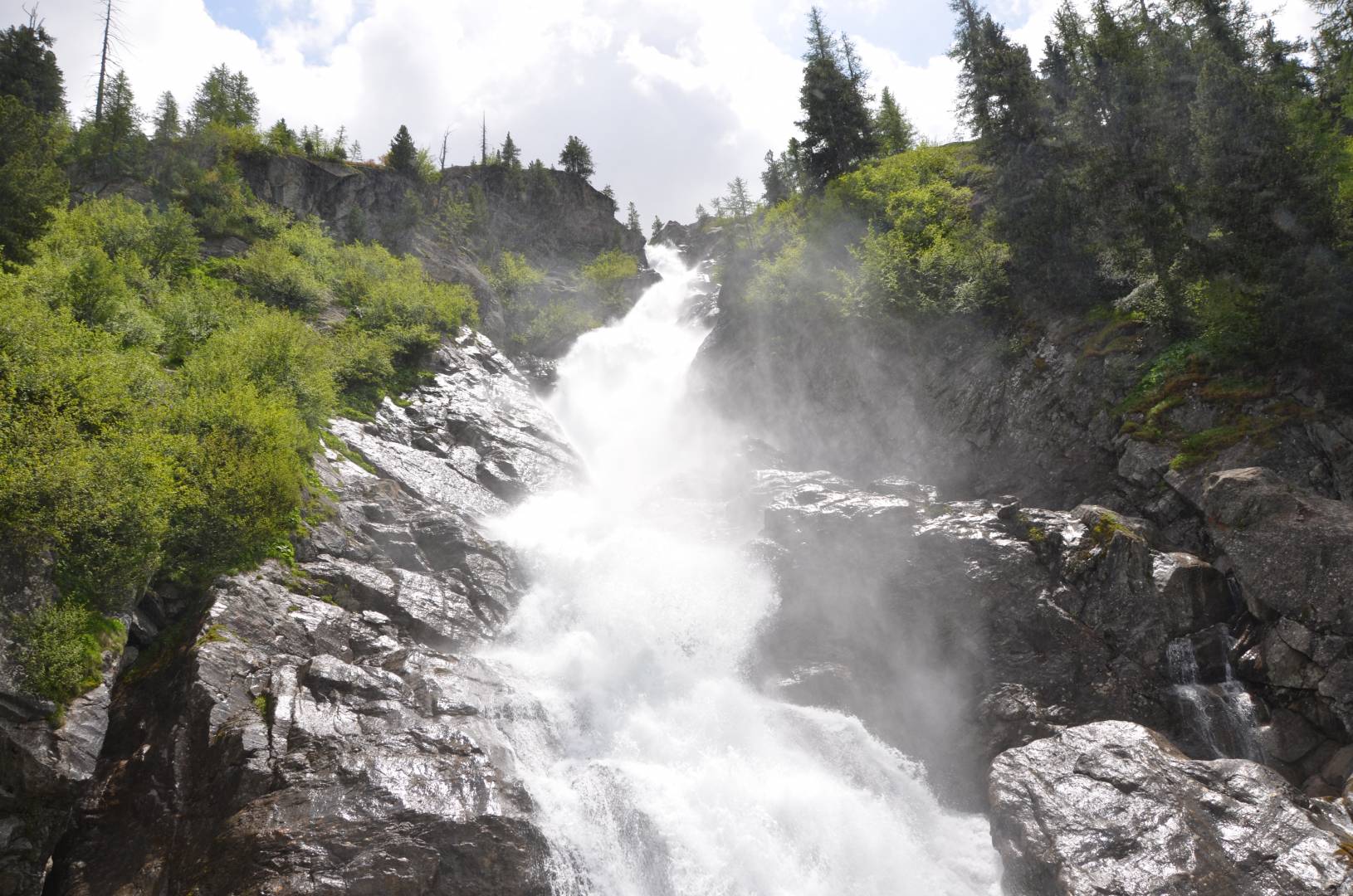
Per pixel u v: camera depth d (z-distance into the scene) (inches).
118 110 1855.3
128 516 585.3
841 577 785.6
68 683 503.8
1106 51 1091.3
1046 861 497.7
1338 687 594.6
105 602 568.1
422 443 1184.2
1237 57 1190.9
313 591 702.5
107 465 581.9
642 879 531.2
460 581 809.5
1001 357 1107.9
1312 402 789.2
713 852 547.5
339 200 2197.3
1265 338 815.1
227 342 985.5
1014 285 1166.3
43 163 1138.7
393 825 468.4
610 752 632.4
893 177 1550.2
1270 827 479.2
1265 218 817.5
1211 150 848.9
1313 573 626.5
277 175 2110.0
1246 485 686.5
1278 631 633.6
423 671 629.0
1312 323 767.1
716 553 880.9
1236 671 657.0
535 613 823.1
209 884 437.4
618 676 724.7
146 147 1824.6
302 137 2434.8
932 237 1337.4
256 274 1441.9
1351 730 585.0
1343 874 441.4
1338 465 745.6
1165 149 984.3
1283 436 776.3
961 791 655.1
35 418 575.5
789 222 1729.8
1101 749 565.0
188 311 1083.9
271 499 730.8
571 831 521.0
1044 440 1007.0
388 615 727.7
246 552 691.4
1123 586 699.4
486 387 1439.5
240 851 444.8
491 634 766.5
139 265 1189.1
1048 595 714.2
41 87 2146.9
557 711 644.1
